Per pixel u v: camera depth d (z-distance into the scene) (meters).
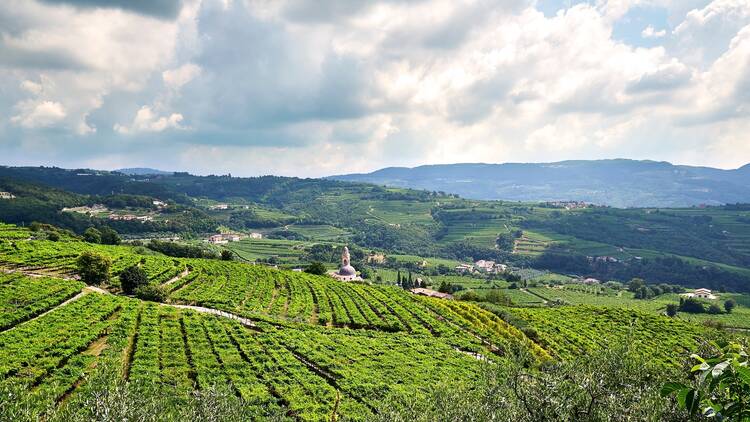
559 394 15.23
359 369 57.47
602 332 93.88
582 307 117.69
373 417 28.11
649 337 90.06
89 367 48.50
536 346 75.62
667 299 159.88
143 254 131.38
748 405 7.90
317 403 44.84
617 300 156.88
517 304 141.00
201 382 47.41
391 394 44.44
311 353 61.50
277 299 96.94
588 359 17.55
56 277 88.75
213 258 156.62
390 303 102.00
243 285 105.69
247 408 40.56
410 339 75.81
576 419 14.84
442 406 20.78
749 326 121.81
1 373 43.16
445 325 86.69
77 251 108.25
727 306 142.75
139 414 19.42
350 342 69.94
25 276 83.69
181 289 96.12
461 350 74.19
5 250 100.94
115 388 19.14
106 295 80.06
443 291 143.38
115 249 125.56
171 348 57.47
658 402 14.10
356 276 157.25
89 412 19.05
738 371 7.16
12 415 18.48
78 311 67.50
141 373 47.69
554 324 99.25
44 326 59.44
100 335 60.69
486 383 18.17
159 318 70.94
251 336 66.19
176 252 155.88
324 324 84.25
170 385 45.16
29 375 44.50
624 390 15.65
